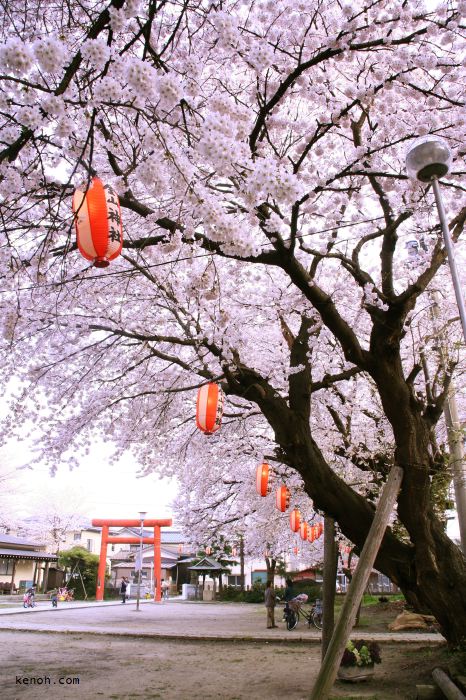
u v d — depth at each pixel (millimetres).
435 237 7367
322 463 7227
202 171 4820
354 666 7410
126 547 62156
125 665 9602
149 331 9328
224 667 9383
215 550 30828
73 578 35500
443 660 7125
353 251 7270
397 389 6637
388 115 6371
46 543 42938
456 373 10125
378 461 10812
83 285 8438
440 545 6816
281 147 7438
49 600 31406
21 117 3117
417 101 6594
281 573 38062
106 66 3422
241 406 10938
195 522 18000
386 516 5863
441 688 5984
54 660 10148
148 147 3674
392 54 5406
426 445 6840
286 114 7703
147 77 2939
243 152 3717
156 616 20812
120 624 16797
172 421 12203
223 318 7309
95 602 30094
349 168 5535
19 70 2736
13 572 36188
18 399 9641
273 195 3180
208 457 14320
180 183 3816
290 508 15070
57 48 2725
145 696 7090
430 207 7062
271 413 7410
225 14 3691
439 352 9289
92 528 51031
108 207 4062
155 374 10703
